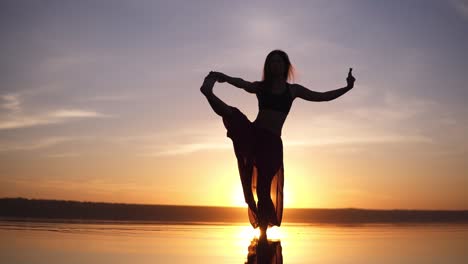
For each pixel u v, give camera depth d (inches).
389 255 232.2
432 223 618.8
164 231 371.6
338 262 203.9
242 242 282.4
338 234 372.5
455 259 222.5
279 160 228.5
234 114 225.3
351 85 237.0
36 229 354.3
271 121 225.8
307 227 484.1
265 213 233.0
